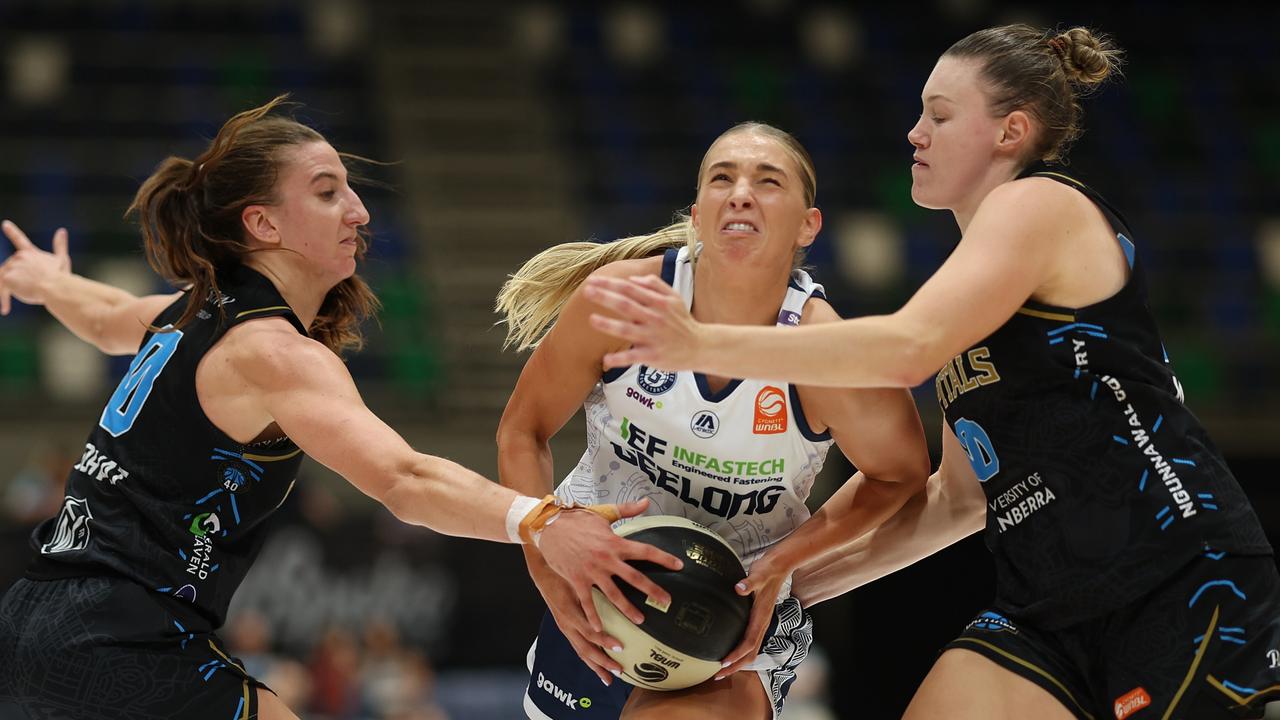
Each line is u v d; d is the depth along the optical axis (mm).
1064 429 3977
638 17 23000
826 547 4445
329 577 11961
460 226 19484
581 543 3912
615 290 3445
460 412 17031
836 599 12516
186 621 4355
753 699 4512
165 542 4355
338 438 4137
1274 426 17250
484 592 12219
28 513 12641
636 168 20734
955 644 4242
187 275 4738
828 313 4363
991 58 4219
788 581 4816
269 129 4660
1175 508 3891
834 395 4184
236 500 4445
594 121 21281
